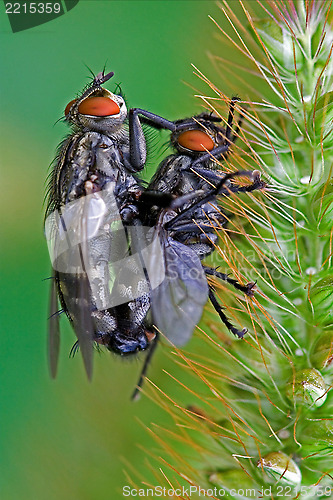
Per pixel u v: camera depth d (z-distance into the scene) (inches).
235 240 4.0
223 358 4.1
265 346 4.0
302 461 3.9
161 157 4.1
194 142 4.1
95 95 4.1
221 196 4.0
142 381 4.2
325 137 3.9
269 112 4.0
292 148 3.9
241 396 4.0
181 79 4.6
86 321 4.0
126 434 4.7
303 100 3.9
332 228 3.9
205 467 4.1
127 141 4.1
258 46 4.0
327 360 3.9
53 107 4.7
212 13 4.5
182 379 4.4
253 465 4.0
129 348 4.0
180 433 4.3
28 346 4.7
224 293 4.0
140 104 4.6
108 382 4.7
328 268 3.9
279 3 4.0
